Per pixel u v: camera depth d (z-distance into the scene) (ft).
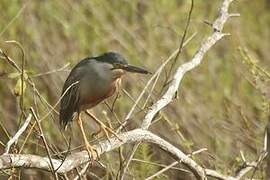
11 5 47.19
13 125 42.39
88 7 51.26
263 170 34.17
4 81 44.29
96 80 29.68
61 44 48.44
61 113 30.68
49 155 24.09
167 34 51.88
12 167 23.34
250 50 56.95
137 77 46.14
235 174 34.22
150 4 53.52
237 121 46.44
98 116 43.24
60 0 50.03
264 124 38.65
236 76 51.34
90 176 34.91
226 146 44.01
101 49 50.11
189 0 53.57
